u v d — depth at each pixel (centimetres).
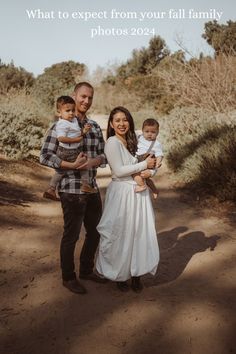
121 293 357
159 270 411
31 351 273
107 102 3528
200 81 1265
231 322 315
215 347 283
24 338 287
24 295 348
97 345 282
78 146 325
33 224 535
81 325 306
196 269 415
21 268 402
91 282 375
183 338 293
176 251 464
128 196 329
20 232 496
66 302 339
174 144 1025
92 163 322
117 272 335
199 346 284
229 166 688
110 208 333
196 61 1314
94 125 345
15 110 1026
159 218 594
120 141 331
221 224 562
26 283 371
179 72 1325
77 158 313
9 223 518
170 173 909
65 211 330
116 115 327
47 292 355
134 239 337
